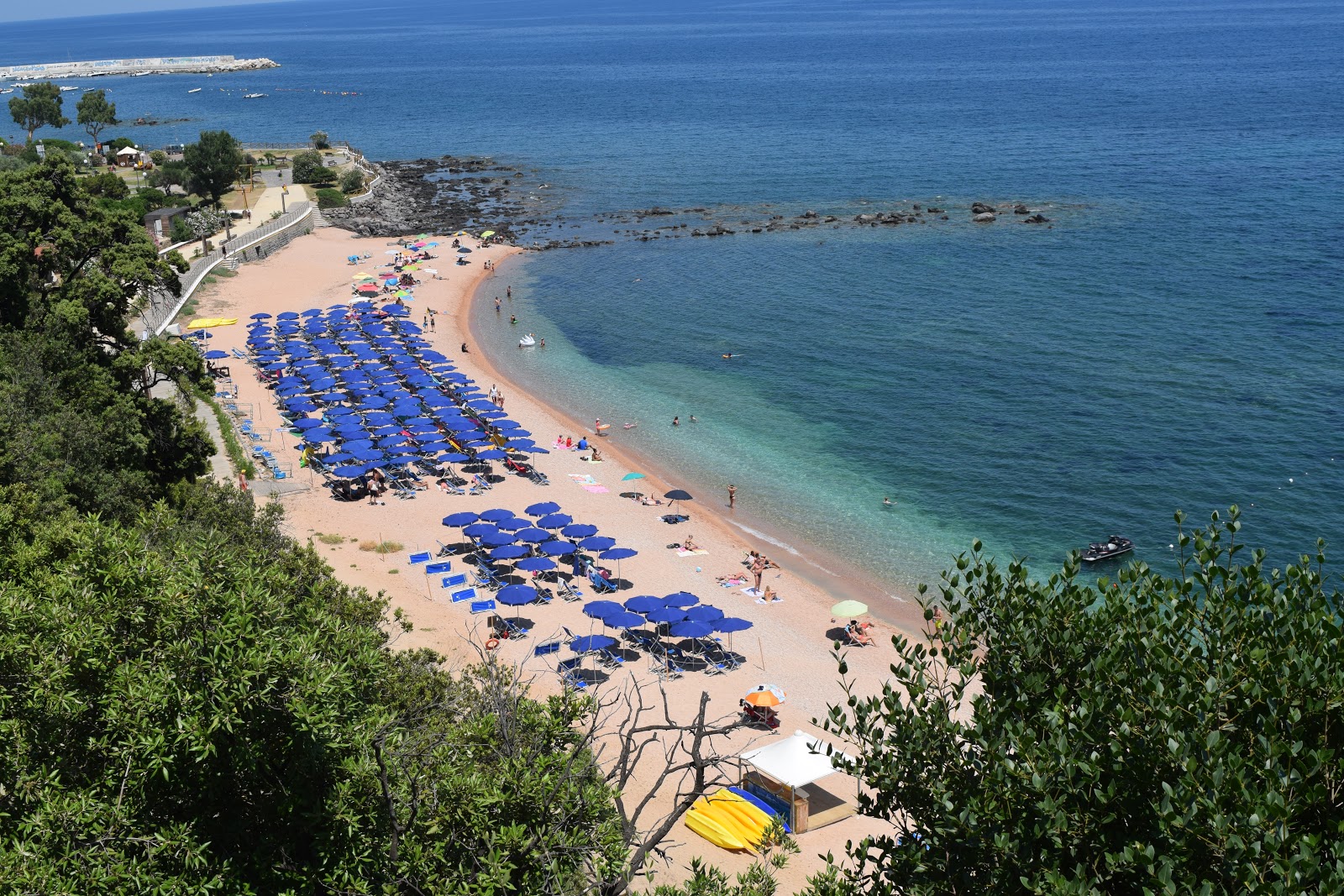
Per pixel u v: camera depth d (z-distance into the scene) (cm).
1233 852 1280
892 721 1717
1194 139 19012
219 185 14588
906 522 6469
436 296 11519
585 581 5638
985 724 1592
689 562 5938
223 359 9200
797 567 5931
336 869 1617
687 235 14075
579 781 1731
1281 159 16788
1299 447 7006
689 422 8200
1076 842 1441
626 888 1698
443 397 8106
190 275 11181
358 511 6450
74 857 1541
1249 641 1614
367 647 2034
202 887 1563
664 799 3762
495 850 1617
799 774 3697
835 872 1755
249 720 1642
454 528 6231
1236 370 8419
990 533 6262
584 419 8269
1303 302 9912
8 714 1728
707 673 4775
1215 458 6962
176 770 1617
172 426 6169
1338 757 1441
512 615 5212
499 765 1784
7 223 6512
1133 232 12912
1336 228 12375
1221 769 1334
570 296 11631
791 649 5016
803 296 11288
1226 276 10881
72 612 1781
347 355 9275
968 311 10462
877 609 5456
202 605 1711
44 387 5219
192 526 4100
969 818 1500
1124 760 1455
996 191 15725
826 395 8625
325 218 14838
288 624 1980
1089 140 19588
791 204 15538
